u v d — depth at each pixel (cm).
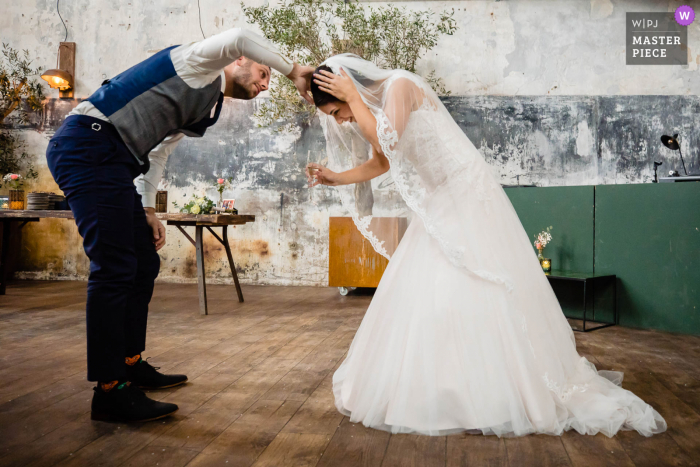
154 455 145
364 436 159
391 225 208
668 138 484
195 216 401
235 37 167
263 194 609
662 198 362
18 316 379
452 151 181
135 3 626
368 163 197
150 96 170
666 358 274
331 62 179
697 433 162
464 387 160
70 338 305
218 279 612
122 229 167
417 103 176
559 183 584
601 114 582
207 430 164
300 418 176
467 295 165
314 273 602
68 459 141
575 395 177
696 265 345
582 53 586
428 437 158
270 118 599
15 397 196
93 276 164
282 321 375
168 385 210
